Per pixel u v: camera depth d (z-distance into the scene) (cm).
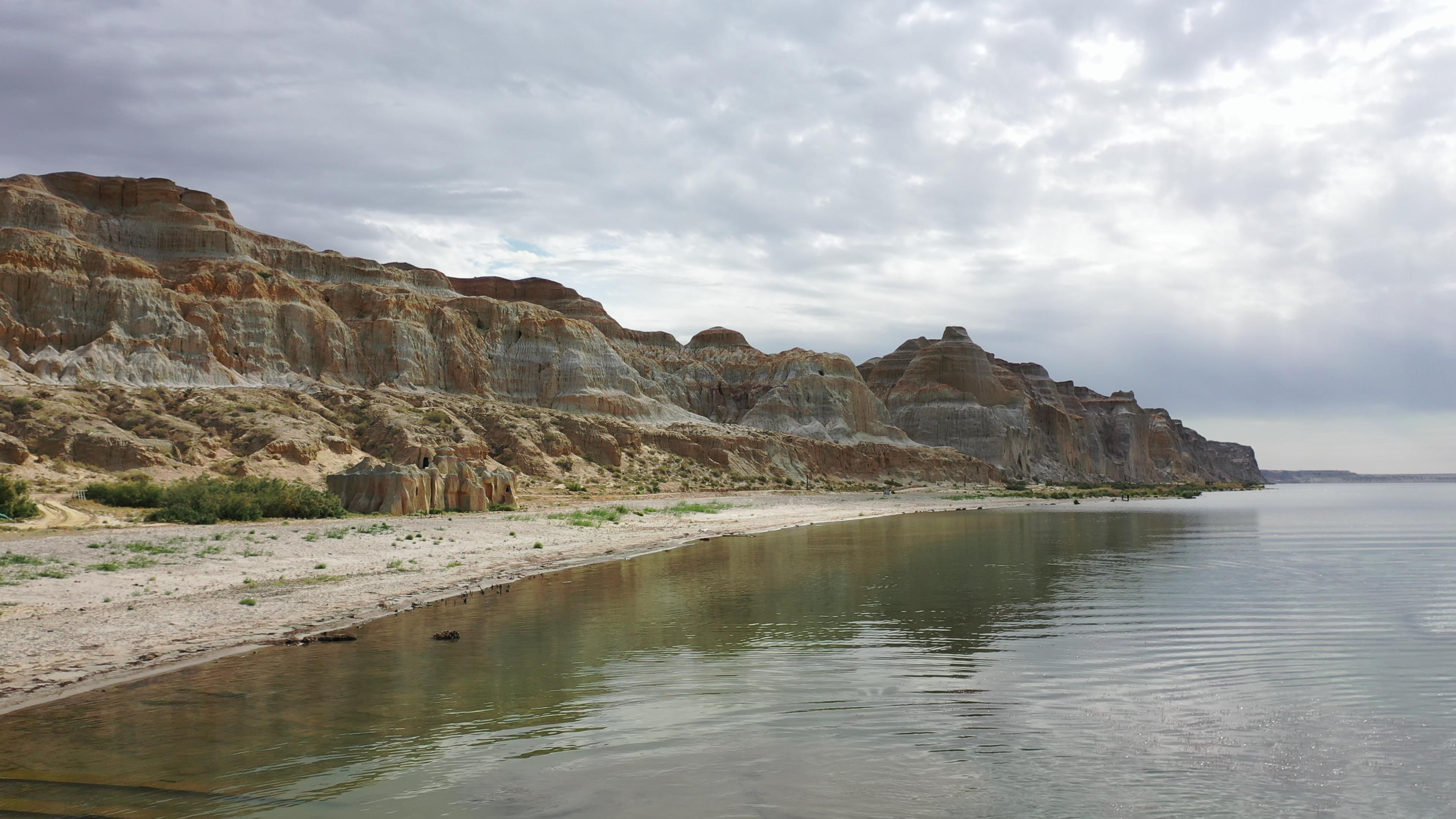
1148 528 6738
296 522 5047
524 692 1594
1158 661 1873
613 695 1578
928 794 1120
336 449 8350
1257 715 1477
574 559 3869
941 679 1703
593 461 11281
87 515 4731
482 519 5706
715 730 1380
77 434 6888
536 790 1127
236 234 12719
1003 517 8388
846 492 13462
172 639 2000
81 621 2153
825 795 1117
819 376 18638
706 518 7106
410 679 1678
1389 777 1194
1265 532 6197
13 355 8794
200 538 3938
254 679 1673
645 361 18088
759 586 3055
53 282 9569
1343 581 3300
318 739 1327
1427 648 2005
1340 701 1562
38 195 11200
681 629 2209
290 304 11325
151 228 11956
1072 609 2569
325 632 2128
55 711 1462
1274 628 2264
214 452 7531
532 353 13900
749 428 15400
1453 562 4038
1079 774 1200
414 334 12325
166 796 1102
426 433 9312
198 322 10225
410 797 1102
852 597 2792
